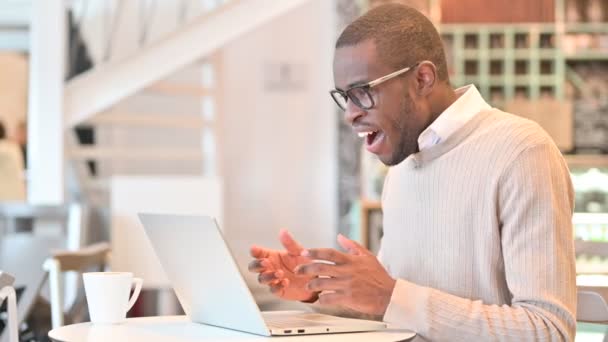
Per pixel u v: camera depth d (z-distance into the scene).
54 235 4.31
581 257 3.74
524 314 1.56
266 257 1.77
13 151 5.75
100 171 7.51
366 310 1.56
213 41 5.88
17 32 7.18
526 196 1.64
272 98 7.81
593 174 7.33
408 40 1.70
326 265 1.54
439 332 1.55
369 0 7.24
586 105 7.33
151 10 6.38
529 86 7.49
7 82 7.18
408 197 1.85
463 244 1.73
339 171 7.31
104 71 5.78
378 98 1.67
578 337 2.01
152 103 7.78
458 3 7.38
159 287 4.80
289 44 7.81
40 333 3.08
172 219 1.60
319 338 1.49
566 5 7.38
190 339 1.48
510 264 1.63
